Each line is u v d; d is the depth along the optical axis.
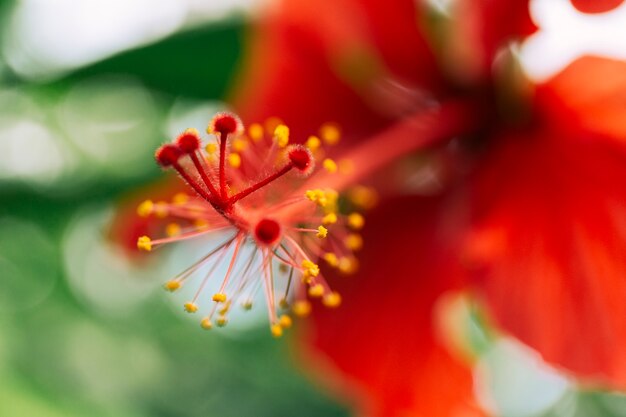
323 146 0.19
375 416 0.18
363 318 0.18
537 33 0.18
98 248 0.22
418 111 0.19
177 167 0.15
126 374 0.21
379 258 0.19
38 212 0.18
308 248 0.17
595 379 0.16
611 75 0.18
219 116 0.15
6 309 0.19
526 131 0.19
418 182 0.19
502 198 0.18
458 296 0.18
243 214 0.15
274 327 0.16
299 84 0.19
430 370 0.18
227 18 0.18
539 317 0.17
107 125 0.19
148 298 0.25
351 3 0.19
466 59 0.19
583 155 0.18
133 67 0.18
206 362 0.24
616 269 0.17
